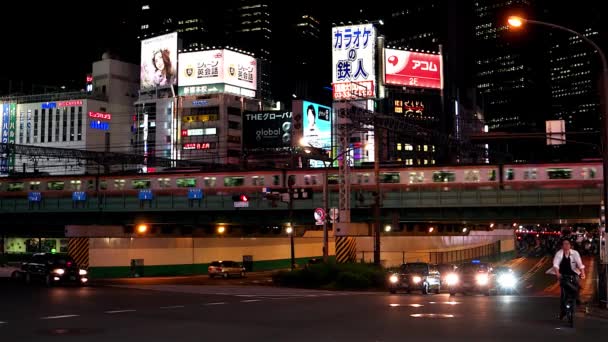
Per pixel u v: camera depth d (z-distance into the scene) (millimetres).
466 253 79438
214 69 164000
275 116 151500
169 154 165875
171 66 170000
